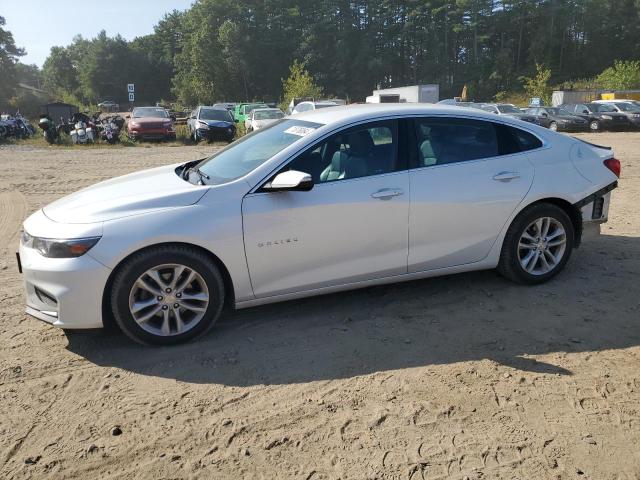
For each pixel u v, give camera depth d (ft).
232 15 300.40
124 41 408.87
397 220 13.60
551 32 295.69
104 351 12.35
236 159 14.26
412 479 8.27
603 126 86.53
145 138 75.82
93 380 11.17
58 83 476.54
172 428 9.58
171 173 15.10
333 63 295.69
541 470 8.43
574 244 16.15
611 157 16.28
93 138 74.79
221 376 11.25
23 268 12.35
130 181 14.47
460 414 9.82
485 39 302.45
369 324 13.43
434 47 301.43
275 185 12.34
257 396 10.52
